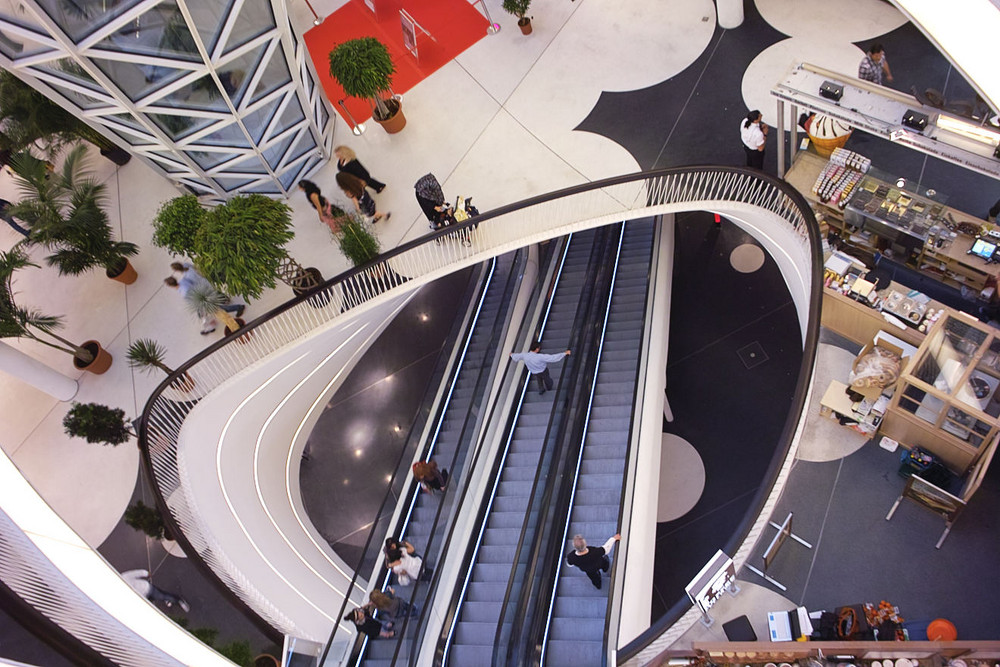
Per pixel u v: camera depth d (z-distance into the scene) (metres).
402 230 13.38
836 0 14.57
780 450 9.34
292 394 13.75
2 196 15.58
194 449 12.18
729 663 9.43
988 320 11.80
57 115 13.91
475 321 15.34
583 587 10.42
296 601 13.27
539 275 15.51
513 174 13.75
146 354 12.85
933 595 10.66
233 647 12.32
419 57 15.73
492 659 9.42
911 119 10.37
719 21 14.79
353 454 15.46
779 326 13.89
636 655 8.36
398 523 12.65
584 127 14.13
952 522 11.00
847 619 10.13
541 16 15.74
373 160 14.42
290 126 13.16
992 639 10.17
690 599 8.39
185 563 13.09
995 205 11.64
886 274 12.55
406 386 15.84
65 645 6.48
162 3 9.55
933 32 7.60
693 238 15.18
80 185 13.38
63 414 13.74
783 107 12.81
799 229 11.52
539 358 12.35
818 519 11.64
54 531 7.15
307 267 13.23
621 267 15.19
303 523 14.84
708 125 13.73
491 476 12.27
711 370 13.91
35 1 8.72
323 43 16.56
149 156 12.55
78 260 13.25
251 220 10.77
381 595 10.57
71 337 14.09
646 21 15.17
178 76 10.70
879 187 11.93
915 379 10.44
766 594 11.11
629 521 10.60
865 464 11.95
